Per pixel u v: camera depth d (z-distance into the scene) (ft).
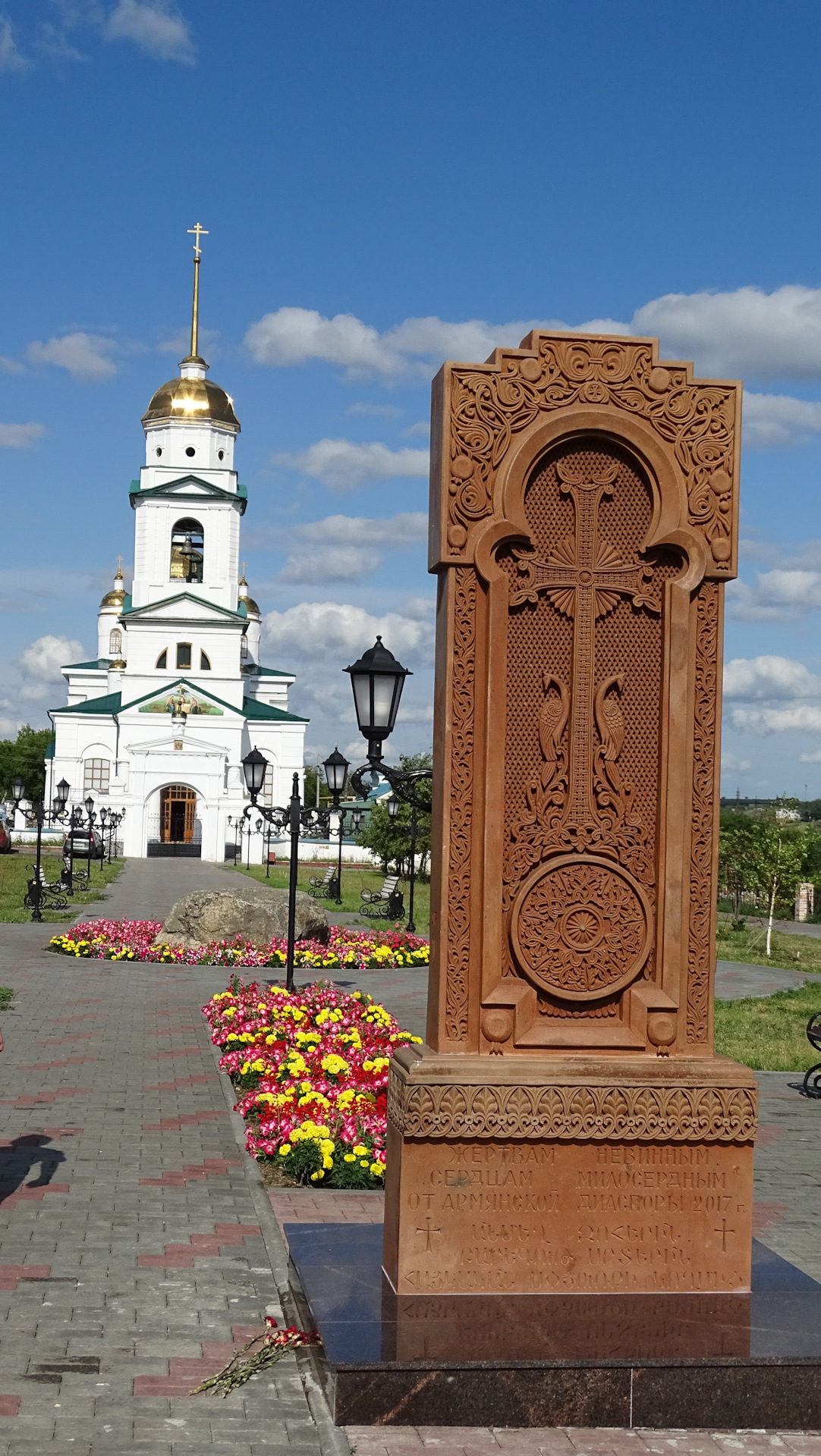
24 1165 27.81
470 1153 17.70
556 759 18.60
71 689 305.73
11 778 367.66
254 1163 28.22
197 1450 14.99
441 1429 15.42
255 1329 18.74
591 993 18.48
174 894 134.62
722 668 18.86
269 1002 45.06
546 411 18.48
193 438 259.60
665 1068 18.16
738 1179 18.17
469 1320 16.74
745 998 65.57
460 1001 18.22
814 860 139.13
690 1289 17.99
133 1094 35.94
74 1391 16.51
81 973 66.08
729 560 18.79
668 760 18.54
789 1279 18.62
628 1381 15.62
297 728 261.44
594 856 18.60
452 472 18.25
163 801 246.68
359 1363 15.39
